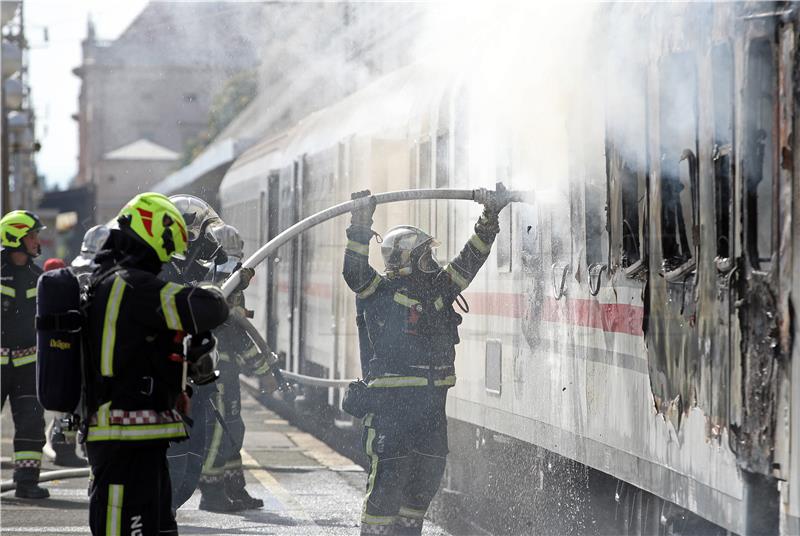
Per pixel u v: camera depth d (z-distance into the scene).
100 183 110.75
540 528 16.95
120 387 11.73
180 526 18.47
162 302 11.62
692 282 11.29
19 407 21.42
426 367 15.22
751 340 10.19
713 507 10.92
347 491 21.75
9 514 19.89
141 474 11.91
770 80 10.03
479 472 19.56
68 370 11.68
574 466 15.95
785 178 9.78
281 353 19.02
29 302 21.33
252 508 19.91
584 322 14.24
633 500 14.25
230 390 19.81
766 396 10.01
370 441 15.27
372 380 15.30
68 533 18.17
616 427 13.29
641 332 12.52
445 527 18.38
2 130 43.41
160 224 11.98
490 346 17.92
